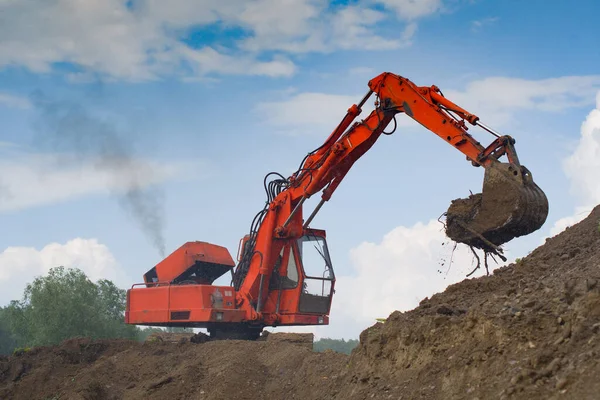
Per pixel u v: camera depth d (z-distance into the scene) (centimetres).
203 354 1619
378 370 964
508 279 1001
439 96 1411
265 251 1836
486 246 1168
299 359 1400
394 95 1523
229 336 1875
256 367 1441
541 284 846
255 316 1808
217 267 1992
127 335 3116
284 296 1848
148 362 1642
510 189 1141
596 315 681
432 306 1033
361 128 1644
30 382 1656
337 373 1172
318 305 1856
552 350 682
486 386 709
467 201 1216
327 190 1755
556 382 634
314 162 1781
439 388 789
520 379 666
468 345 802
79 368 1731
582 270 827
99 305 3039
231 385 1361
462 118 1328
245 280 1878
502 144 1218
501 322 776
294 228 1831
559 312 735
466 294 1026
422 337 901
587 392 592
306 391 1198
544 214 1149
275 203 1850
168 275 1948
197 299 1786
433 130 1381
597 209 1128
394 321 995
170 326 1919
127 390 1530
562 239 1080
